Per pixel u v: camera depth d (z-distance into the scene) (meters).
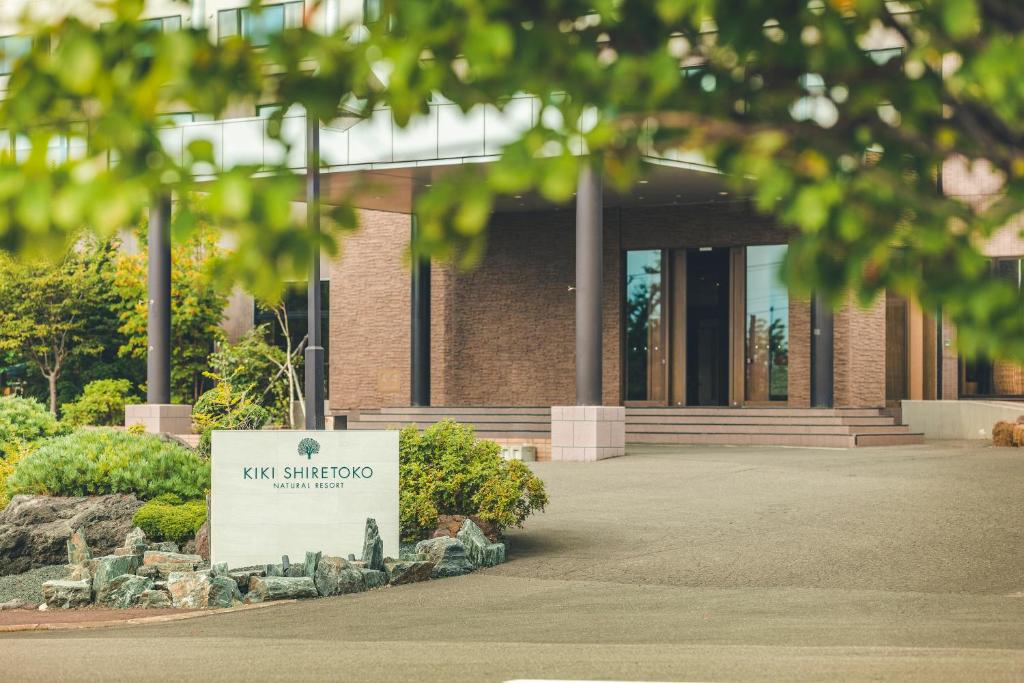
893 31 3.65
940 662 10.22
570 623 13.06
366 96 3.46
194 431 37.19
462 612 14.11
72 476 20.12
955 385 41.34
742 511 20.84
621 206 40.50
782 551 17.44
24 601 16.73
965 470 24.98
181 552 18.86
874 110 3.45
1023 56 3.04
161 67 3.12
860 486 23.12
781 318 39.16
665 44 3.50
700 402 40.25
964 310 3.18
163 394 37.06
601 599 14.69
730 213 39.50
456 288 42.34
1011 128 3.45
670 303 40.56
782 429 34.66
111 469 20.33
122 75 3.15
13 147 3.25
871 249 3.17
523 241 41.78
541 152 3.24
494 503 18.41
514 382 41.72
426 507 18.22
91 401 44.03
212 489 17.55
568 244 41.31
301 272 3.14
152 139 3.15
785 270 3.27
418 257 3.21
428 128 30.66
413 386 41.19
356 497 17.48
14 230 3.06
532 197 37.88
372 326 43.47
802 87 3.50
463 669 10.29
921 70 3.45
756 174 3.18
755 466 26.98
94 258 46.69
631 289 41.12
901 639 11.69
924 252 3.17
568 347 41.19
